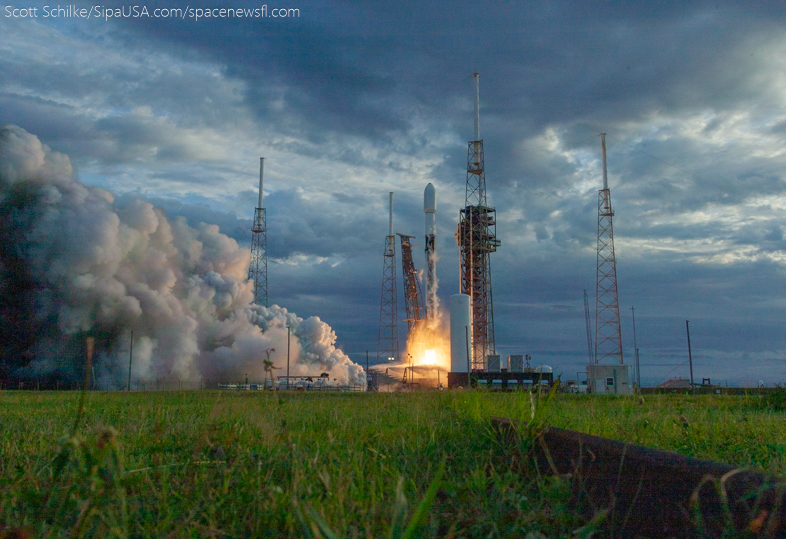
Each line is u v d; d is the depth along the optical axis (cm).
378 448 884
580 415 1348
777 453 872
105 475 459
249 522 490
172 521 504
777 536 387
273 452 797
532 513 505
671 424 1205
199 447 714
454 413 1384
